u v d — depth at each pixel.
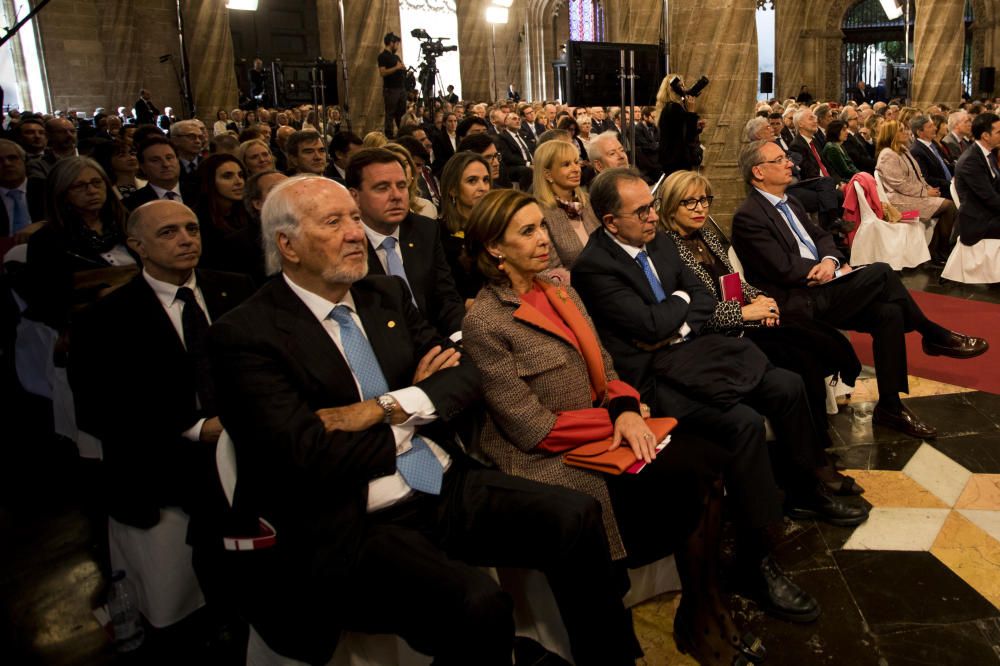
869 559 2.90
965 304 6.24
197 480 2.47
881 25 26.78
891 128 7.74
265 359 2.01
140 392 2.54
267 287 2.14
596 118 12.96
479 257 2.50
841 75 27.42
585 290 3.01
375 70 13.23
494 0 21.11
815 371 3.31
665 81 7.68
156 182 4.81
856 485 3.33
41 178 5.49
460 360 2.28
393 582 1.94
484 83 26.41
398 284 2.40
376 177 3.03
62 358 3.50
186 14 12.96
